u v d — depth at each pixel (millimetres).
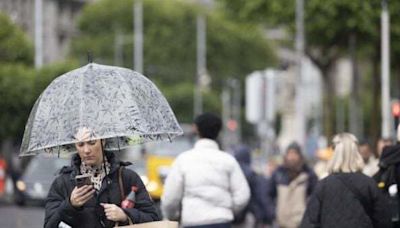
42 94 14148
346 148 18125
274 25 91938
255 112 53625
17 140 79125
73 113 13727
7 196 68625
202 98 167250
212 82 177625
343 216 17781
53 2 164500
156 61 166625
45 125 13828
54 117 13820
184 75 169625
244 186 20469
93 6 164625
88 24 164000
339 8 87250
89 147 13789
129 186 14133
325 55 96125
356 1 86125
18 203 59438
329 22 87938
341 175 17969
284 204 27453
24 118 76812
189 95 165500
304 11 89562
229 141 151625
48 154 14547
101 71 14117
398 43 87062
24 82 76438
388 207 18016
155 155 56438
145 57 166125
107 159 14172
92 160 13852
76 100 13805
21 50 87875
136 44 153750
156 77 168000
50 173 59438
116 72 14148
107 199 13977
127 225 13883
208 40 173750
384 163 20000
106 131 13602
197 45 170000
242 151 28703
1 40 87250
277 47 182750
